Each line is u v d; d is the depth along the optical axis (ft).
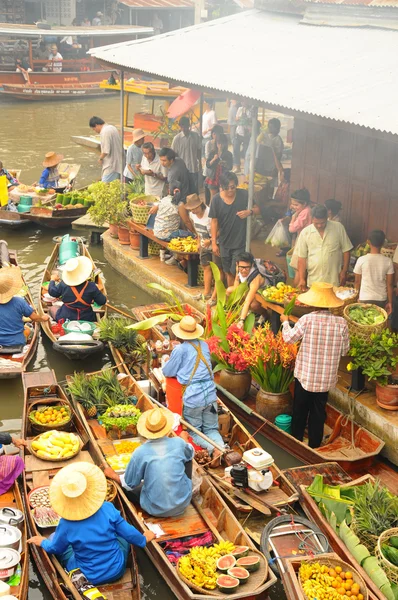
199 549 22.50
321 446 29.12
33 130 88.94
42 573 22.38
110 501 24.50
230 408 31.55
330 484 26.04
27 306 35.70
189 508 24.75
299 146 45.73
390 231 40.29
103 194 48.08
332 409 30.35
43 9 133.49
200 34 45.34
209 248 38.58
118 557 21.83
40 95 108.78
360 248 37.86
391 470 27.94
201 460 26.94
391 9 39.11
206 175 50.93
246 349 30.19
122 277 47.60
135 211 45.42
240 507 24.86
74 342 34.96
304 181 45.88
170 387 29.19
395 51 35.86
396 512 22.89
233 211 36.68
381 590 20.79
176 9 134.10
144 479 23.97
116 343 34.91
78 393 30.58
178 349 28.35
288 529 23.73
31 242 52.26
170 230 42.63
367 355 28.84
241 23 46.11
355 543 22.12
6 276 35.14
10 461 25.25
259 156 50.96
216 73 37.32
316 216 32.04
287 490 25.55
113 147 54.34
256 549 22.36
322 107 29.55
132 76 113.91
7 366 34.27
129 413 28.96
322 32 41.11
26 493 25.14
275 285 34.50
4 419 31.60
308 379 27.58
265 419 29.63
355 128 28.14
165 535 23.32
